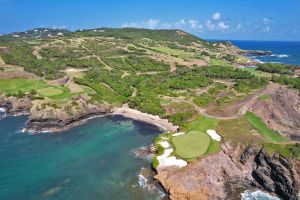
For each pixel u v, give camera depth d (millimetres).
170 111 130750
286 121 123750
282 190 79938
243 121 109688
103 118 134375
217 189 79500
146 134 116562
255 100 132000
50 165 93438
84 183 83625
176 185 78500
